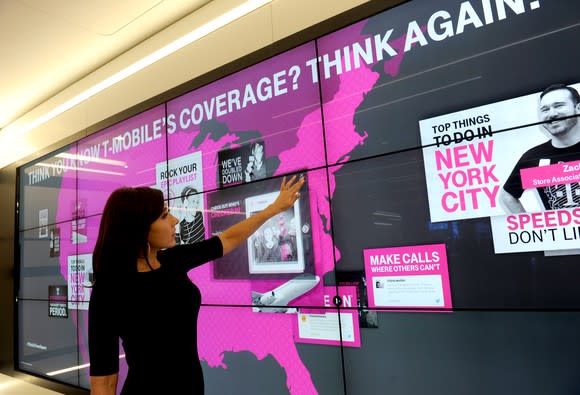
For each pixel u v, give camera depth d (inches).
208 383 90.7
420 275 64.2
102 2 91.8
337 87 75.2
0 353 159.2
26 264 152.4
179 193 100.7
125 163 115.9
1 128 172.1
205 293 92.7
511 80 58.2
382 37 70.4
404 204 66.5
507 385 56.1
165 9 96.6
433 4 65.5
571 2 54.2
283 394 78.2
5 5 90.4
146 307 38.5
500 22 59.5
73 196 133.7
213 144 94.3
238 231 52.8
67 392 125.8
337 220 73.5
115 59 118.6
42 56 114.7
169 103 105.0
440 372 61.5
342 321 71.6
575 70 53.6
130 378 38.7
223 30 93.6
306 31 79.2
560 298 53.0
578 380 51.3
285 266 79.7
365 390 68.2
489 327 58.0
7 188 165.9
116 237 38.7
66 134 137.6
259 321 83.0
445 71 63.9
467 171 61.1
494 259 58.1
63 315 133.0
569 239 52.7
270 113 84.4
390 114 68.8
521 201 56.5
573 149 53.2
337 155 74.3
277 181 82.2
